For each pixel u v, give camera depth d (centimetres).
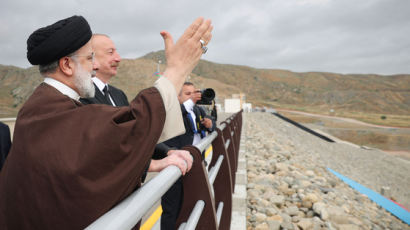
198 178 138
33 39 77
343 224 450
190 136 287
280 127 4253
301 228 397
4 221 65
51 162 61
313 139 4591
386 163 3372
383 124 13138
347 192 915
